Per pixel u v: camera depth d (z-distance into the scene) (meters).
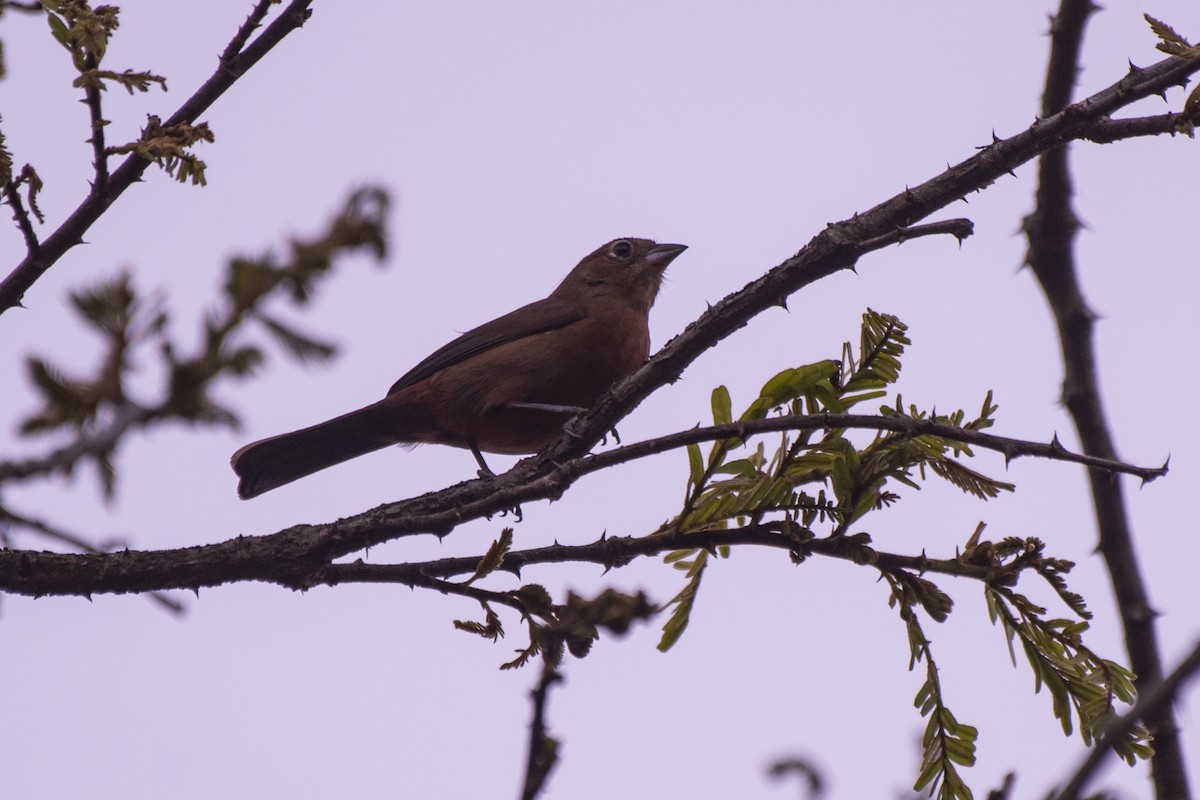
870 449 7.45
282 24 7.56
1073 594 7.17
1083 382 8.05
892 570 7.29
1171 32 7.30
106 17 5.97
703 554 8.09
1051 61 8.58
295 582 7.69
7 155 6.54
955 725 7.11
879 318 7.37
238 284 3.24
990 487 7.07
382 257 3.27
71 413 3.44
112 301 3.48
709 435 7.19
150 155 6.20
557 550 7.64
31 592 7.36
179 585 7.58
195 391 3.31
